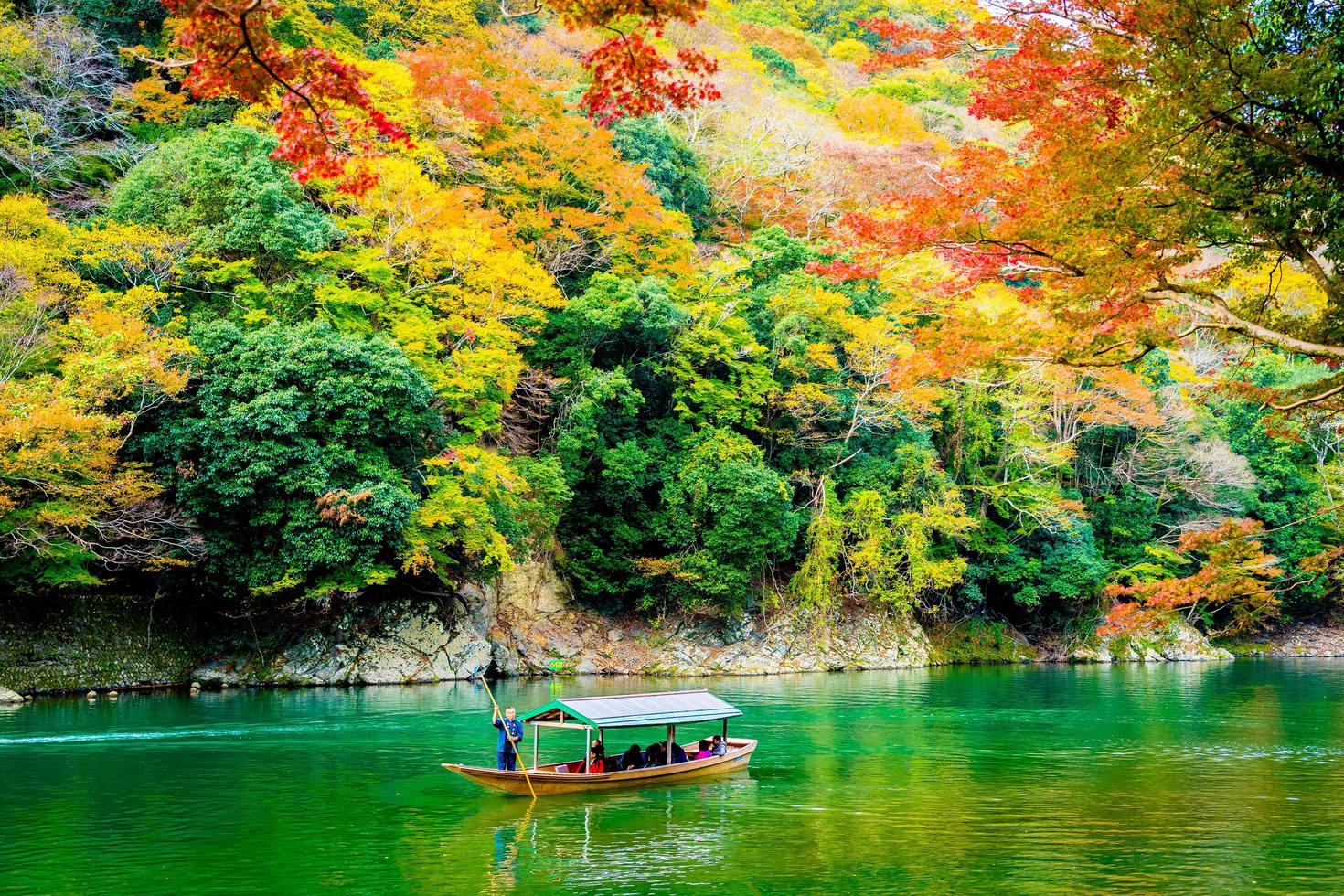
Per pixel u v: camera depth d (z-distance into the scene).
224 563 35.00
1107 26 14.20
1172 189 14.84
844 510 52.81
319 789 20.39
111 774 21.41
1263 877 15.00
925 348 17.78
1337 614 73.94
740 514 46.44
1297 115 14.00
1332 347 14.07
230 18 10.09
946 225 16.72
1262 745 27.48
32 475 29.66
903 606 53.03
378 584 39.19
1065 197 15.13
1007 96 15.45
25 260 31.80
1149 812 19.27
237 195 37.78
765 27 98.19
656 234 55.25
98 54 49.03
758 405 54.16
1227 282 17.02
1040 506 58.78
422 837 17.00
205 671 36.75
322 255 39.28
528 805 19.52
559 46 75.31
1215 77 13.23
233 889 14.06
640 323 48.06
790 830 17.72
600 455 46.91
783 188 74.62
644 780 21.55
